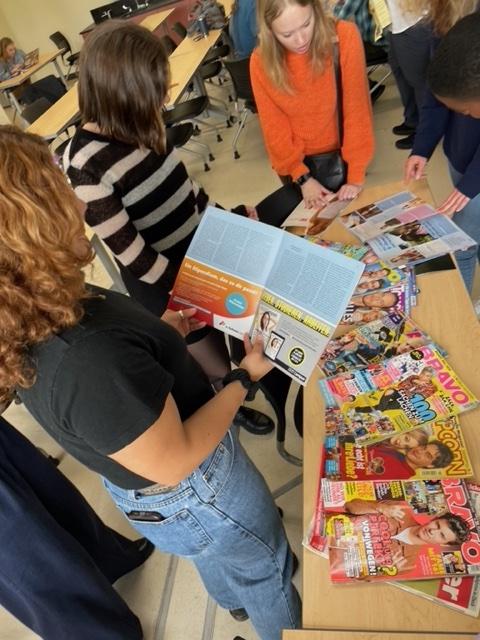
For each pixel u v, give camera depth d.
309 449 1.02
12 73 6.64
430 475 0.89
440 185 2.85
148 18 6.16
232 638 1.48
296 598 1.11
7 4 7.90
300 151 1.94
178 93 3.51
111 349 0.60
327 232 1.61
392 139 3.56
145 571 1.75
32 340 0.57
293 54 1.69
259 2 1.58
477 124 1.42
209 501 0.87
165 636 1.56
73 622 1.25
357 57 1.71
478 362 1.09
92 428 0.61
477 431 0.96
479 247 1.69
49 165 0.58
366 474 0.92
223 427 0.79
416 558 0.79
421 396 1.04
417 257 1.38
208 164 4.23
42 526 1.15
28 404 0.66
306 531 0.89
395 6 2.29
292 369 0.91
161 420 0.64
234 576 1.06
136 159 1.31
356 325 1.26
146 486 0.77
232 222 1.08
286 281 0.98
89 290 0.66
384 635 0.73
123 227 1.31
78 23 8.01
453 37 1.05
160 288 1.57
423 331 1.20
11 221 0.52
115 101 1.21
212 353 1.70
